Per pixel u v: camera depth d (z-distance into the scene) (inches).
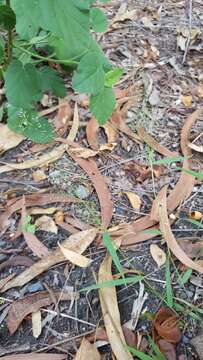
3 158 27.2
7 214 24.8
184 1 36.4
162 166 27.0
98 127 28.5
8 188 25.8
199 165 27.3
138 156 27.4
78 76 23.9
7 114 28.0
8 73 24.4
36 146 27.5
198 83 31.4
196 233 24.4
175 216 25.0
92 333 21.3
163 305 22.0
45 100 29.5
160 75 31.6
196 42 33.7
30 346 21.0
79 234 24.0
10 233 24.2
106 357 20.7
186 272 22.7
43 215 24.9
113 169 26.8
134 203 25.4
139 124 28.9
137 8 35.7
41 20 18.5
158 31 34.3
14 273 23.0
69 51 26.3
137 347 20.9
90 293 22.3
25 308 21.9
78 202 25.3
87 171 26.6
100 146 27.7
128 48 33.1
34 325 21.6
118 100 29.9
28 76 24.6
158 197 25.4
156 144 27.9
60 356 20.7
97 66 24.0
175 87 31.0
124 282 21.8
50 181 26.2
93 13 26.2
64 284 22.6
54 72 27.6
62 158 27.2
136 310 21.9
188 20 35.1
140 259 23.4
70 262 23.3
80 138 28.1
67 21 18.7
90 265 23.1
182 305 22.0
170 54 32.9
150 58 32.6
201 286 22.6
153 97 30.3
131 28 34.4
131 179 26.4
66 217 24.8
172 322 21.5
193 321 21.6
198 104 30.2
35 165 26.8
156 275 23.0
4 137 27.7
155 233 23.8
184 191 25.9
